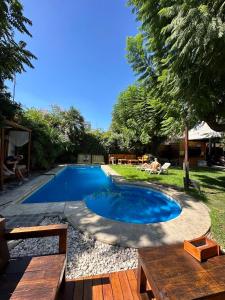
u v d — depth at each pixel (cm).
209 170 1562
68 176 1422
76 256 331
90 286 252
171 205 743
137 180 1060
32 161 1302
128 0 651
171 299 150
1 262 212
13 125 850
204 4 390
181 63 499
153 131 1808
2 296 176
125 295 236
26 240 375
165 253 210
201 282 167
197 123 872
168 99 739
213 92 601
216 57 452
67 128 2100
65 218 490
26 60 627
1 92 760
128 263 313
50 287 173
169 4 525
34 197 815
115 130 2356
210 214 545
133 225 449
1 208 560
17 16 575
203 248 198
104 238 383
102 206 746
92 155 2180
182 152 2178
